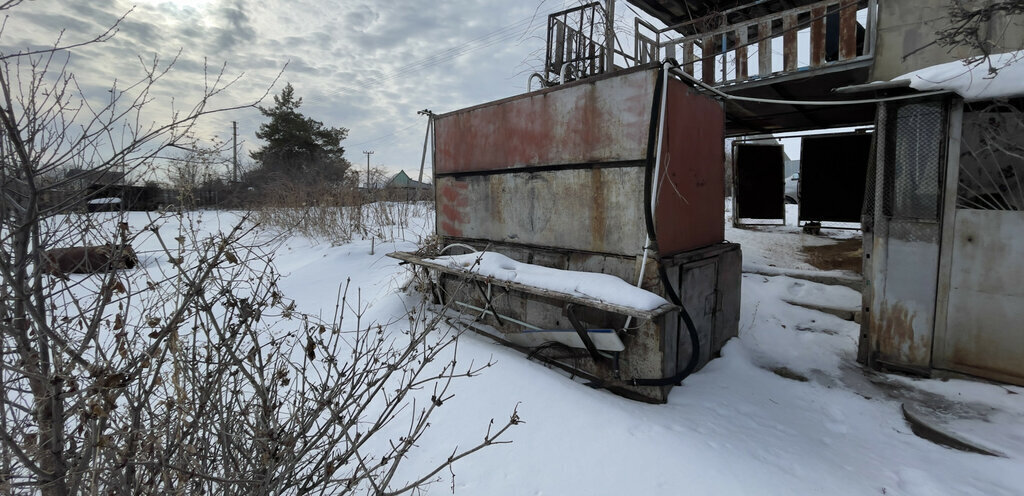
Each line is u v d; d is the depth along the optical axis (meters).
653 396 3.22
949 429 2.74
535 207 4.13
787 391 3.45
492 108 4.51
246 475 1.64
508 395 3.06
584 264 3.74
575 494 2.21
